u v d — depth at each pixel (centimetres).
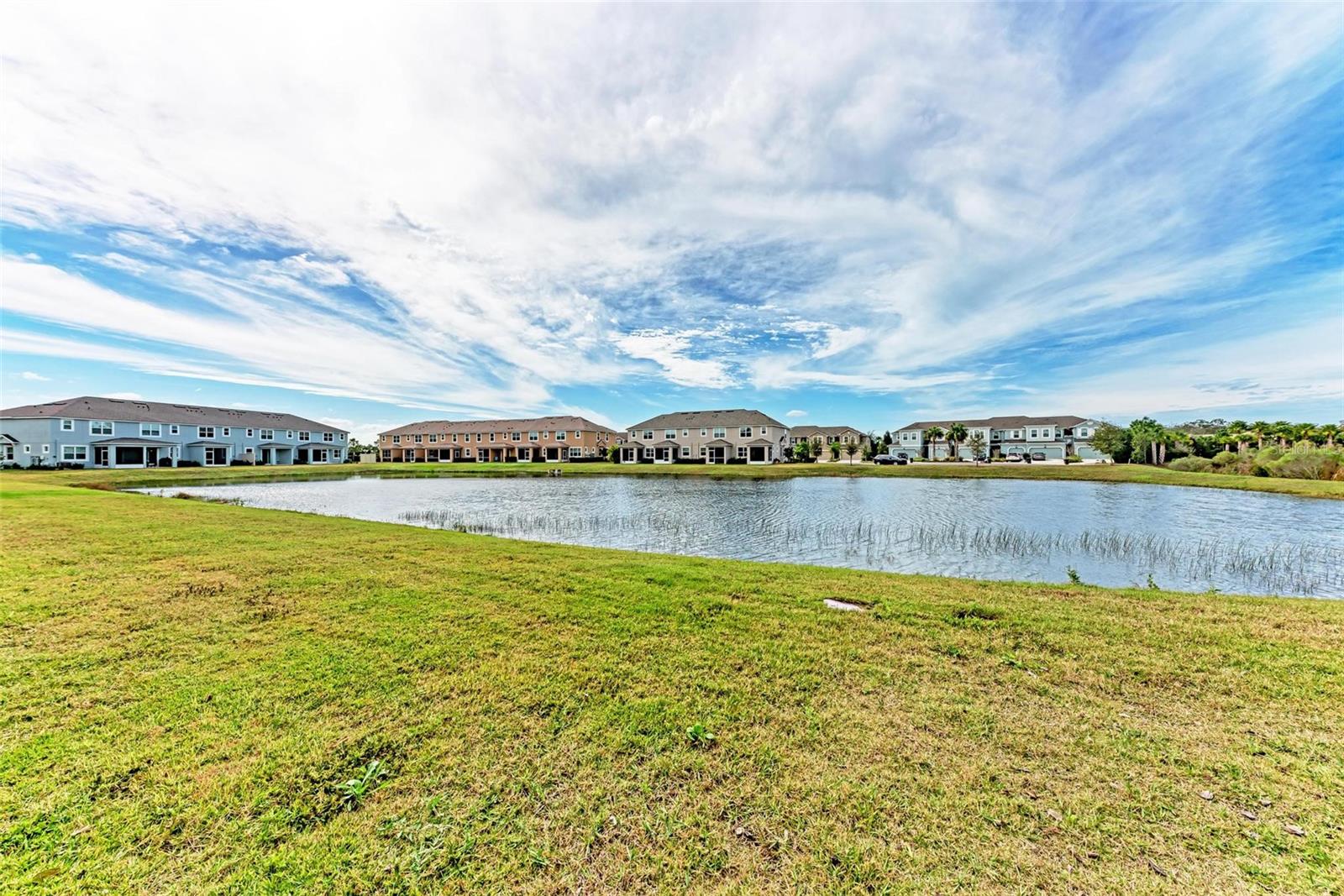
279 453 6038
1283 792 256
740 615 528
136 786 251
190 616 507
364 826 230
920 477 3662
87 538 891
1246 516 1817
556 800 248
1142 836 227
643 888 202
